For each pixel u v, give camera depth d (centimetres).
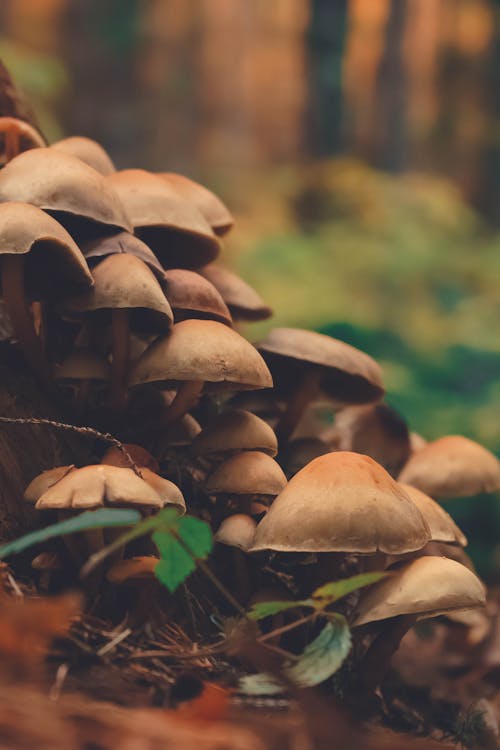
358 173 227
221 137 334
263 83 336
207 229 60
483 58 349
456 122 350
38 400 58
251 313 65
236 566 57
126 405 58
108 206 56
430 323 187
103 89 353
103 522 47
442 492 65
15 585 50
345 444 69
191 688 48
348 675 55
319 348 61
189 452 58
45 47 353
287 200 229
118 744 44
